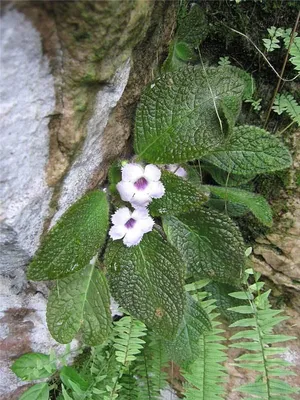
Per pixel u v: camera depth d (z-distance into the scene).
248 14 0.26
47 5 0.14
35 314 0.26
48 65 0.16
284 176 0.27
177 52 0.26
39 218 0.20
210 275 0.25
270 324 0.25
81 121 0.18
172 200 0.23
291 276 0.28
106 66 0.17
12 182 0.18
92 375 0.28
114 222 0.23
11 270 0.24
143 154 0.23
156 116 0.22
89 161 0.21
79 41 0.16
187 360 0.26
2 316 0.26
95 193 0.21
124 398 0.28
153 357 0.29
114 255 0.24
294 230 0.27
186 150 0.21
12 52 0.15
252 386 0.25
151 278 0.24
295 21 0.25
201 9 0.25
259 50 0.25
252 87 0.26
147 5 0.17
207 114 0.21
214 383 0.26
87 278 0.24
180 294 0.23
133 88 0.22
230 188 0.26
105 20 0.15
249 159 0.24
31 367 0.26
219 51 0.27
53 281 0.26
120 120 0.22
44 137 0.18
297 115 0.25
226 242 0.24
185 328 0.26
